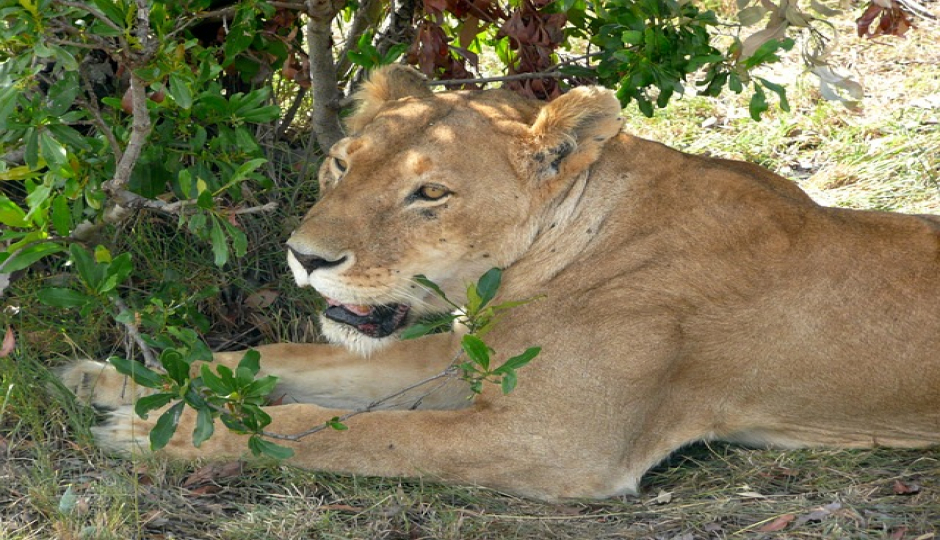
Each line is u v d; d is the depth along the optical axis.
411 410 7.27
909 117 12.27
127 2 6.26
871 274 7.22
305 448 6.92
